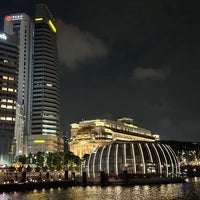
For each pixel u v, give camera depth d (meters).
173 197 69.00
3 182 96.62
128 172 115.81
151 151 121.62
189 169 182.00
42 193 83.19
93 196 73.62
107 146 123.50
